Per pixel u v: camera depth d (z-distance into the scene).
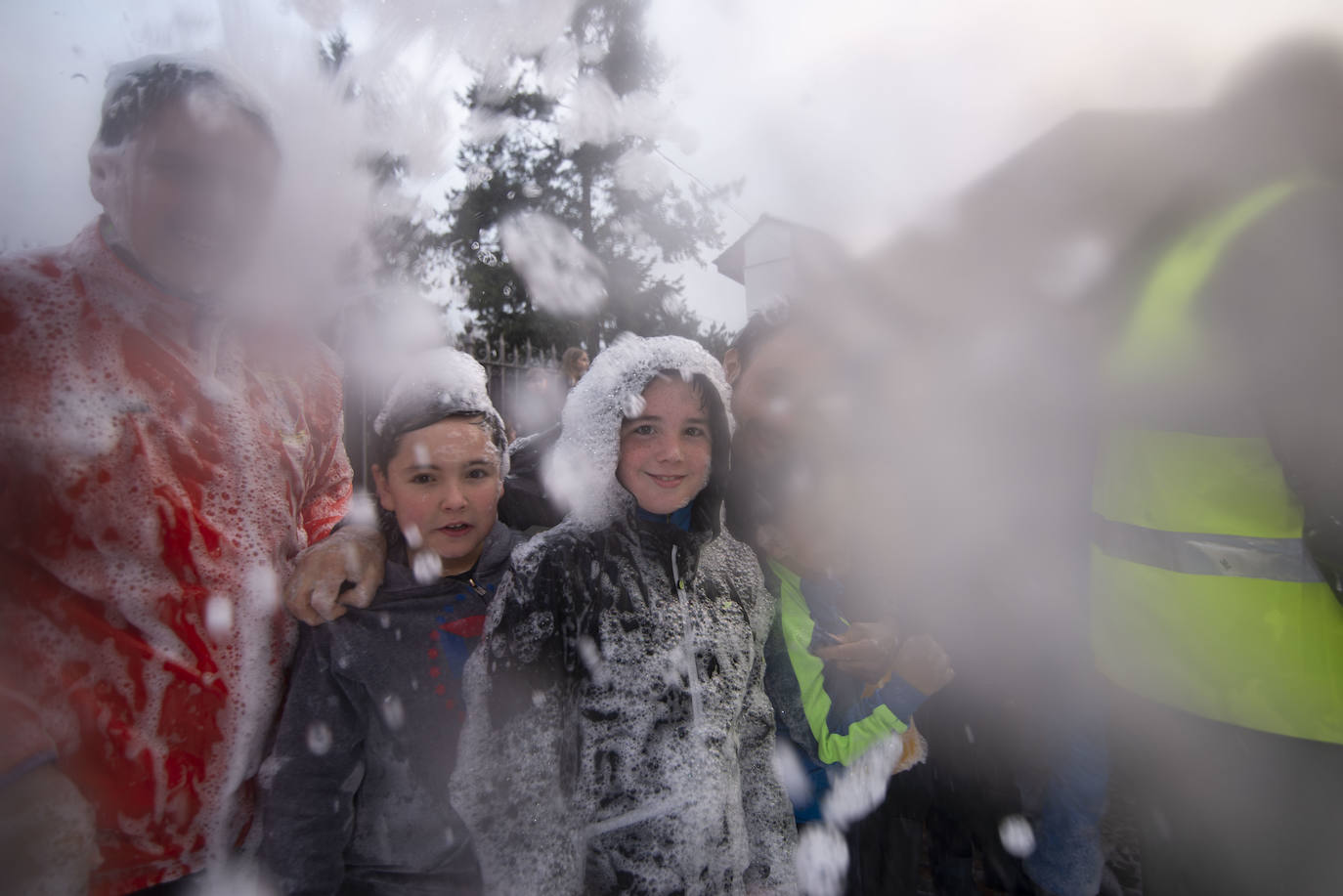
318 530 1.28
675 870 0.99
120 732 0.94
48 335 0.92
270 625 1.07
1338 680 1.12
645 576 1.09
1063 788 1.69
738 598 1.20
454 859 1.07
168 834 0.98
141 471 0.96
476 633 1.14
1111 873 1.87
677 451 1.10
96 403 0.93
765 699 1.21
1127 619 1.34
